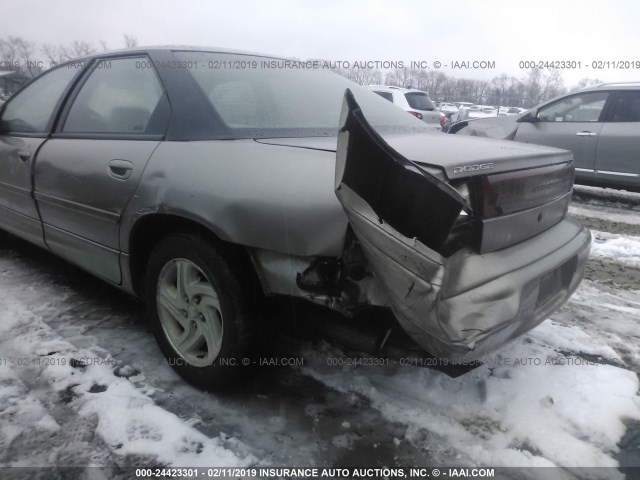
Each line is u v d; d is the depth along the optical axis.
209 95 2.41
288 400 2.25
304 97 2.70
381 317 1.92
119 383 2.35
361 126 1.59
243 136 2.26
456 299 1.70
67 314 3.02
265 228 1.88
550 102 7.23
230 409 2.19
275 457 1.93
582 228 2.53
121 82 2.74
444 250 1.68
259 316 2.08
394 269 1.64
